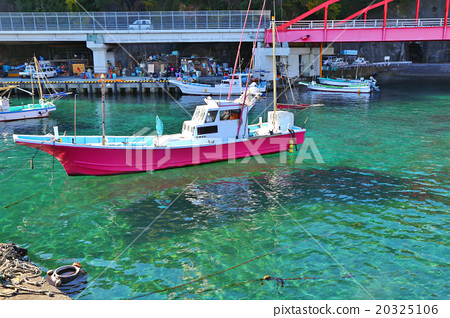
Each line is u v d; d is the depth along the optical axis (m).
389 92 53.44
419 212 15.21
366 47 88.56
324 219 14.71
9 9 68.81
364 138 27.27
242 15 53.53
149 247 12.84
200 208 15.78
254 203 16.23
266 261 11.98
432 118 34.47
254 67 54.69
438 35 45.47
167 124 32.22
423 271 11.39
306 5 70.06
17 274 10.72
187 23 54.09
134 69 62.91
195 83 50.72
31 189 17.89
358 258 12.09
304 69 61.66
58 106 42.16
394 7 84.31
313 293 10.38
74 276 10.96
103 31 53.97
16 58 67.69
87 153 18.33
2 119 33.47
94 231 13.94
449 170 20.14
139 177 19.27
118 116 36.12
